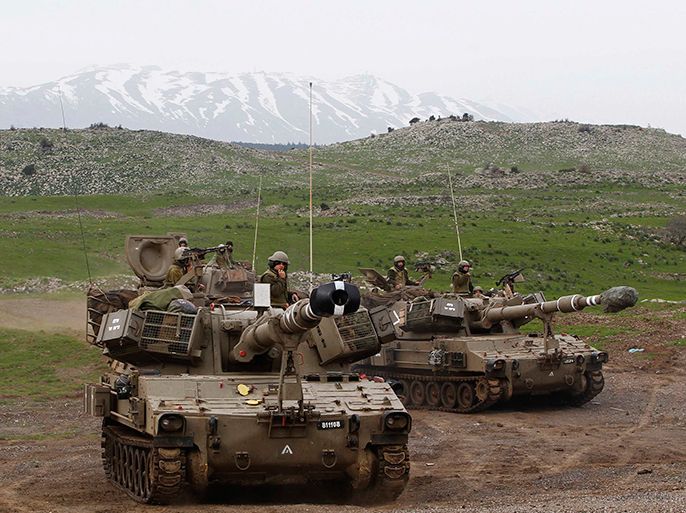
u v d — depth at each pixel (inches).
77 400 1148.5
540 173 5334.6
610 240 3142.2
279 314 570.3
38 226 3056.1
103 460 732.7
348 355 699.4
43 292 1879.9
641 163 6112.2
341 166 6063.0
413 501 625.6
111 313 681.6
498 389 1077.8
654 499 550.6
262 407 607.5
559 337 1172.5
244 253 2620.6
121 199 4357.8
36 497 645.3
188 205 4266.7
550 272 2632.9
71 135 6053.2
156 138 6112.2
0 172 5290.4
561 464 767.7
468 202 4190.5
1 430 962.1
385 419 610.2
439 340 1140.5
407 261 2620.6
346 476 627.5
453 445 870.4
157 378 627.2
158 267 949.2
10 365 1317.7
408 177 5580.7
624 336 1574.8
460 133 6820.9
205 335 676.1
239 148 6318.9
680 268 2842.0
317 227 3157.0
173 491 593.6
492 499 619.5
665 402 1146.0
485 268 2598.4
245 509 581.0
